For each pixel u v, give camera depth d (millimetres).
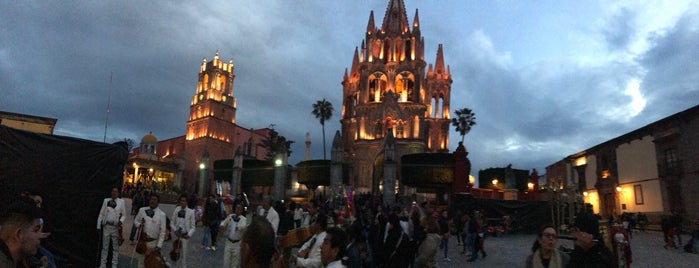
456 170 31453
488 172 44719
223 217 17594
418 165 34531
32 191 7707
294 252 12656
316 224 6340
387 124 62125
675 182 31703
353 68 79688
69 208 8789
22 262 3018
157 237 8953
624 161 38750
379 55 69500
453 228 21922
